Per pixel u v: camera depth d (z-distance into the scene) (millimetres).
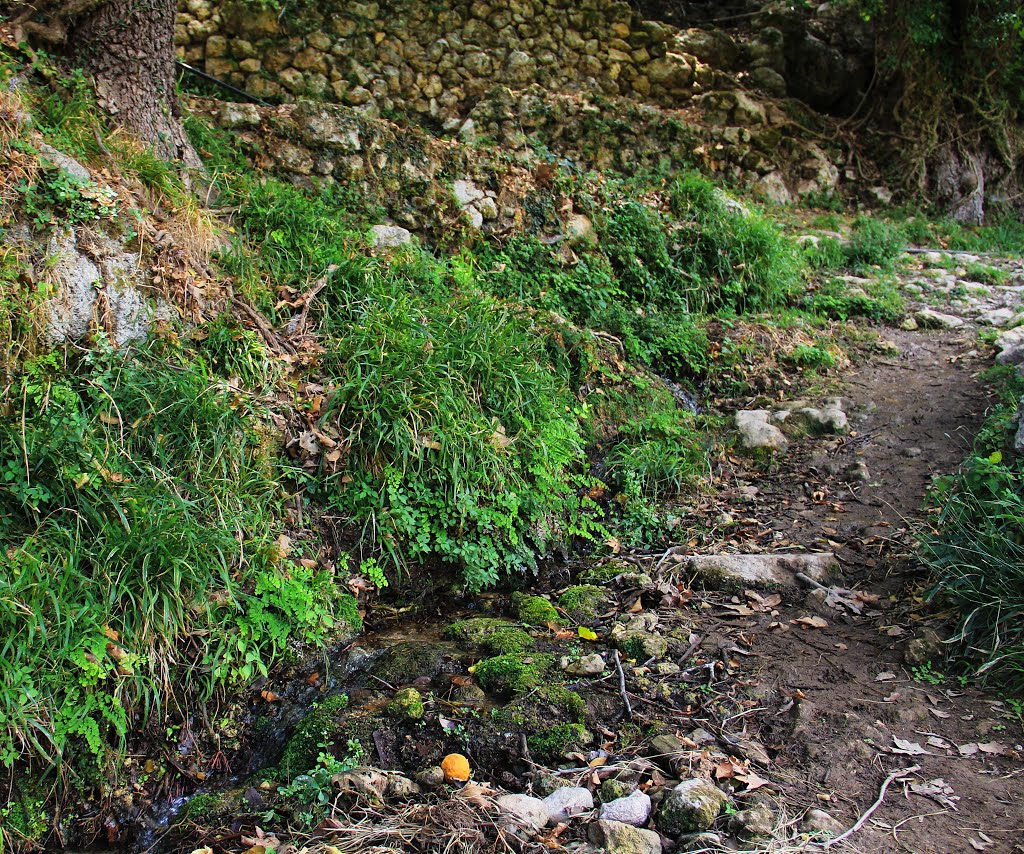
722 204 7902
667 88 9961
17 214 3703
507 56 9023
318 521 4043
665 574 4219
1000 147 11266
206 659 3264
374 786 2809
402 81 8531
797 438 5551
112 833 2941
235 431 3861
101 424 3543
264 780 3023
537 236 6816
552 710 3188
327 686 3475
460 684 3396
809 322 6992
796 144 10320
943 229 10328
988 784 2771
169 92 5207
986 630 3447
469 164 6801
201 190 5148
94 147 4336
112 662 3047
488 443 4445
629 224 7203
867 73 11203
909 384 6066
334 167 6293
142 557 3230
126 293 3938
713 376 6312
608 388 5742
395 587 4125
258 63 7848
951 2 10859
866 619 3787
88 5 4773
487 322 5082
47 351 3613
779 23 10789
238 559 3535
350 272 5039
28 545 3074
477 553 4246
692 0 11352
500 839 2557
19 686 2832
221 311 4379
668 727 3102
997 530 3678
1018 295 7719
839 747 2977
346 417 4246
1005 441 4484
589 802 2742
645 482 5109
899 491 4770
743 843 2535
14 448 3211
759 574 4125
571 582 4402
